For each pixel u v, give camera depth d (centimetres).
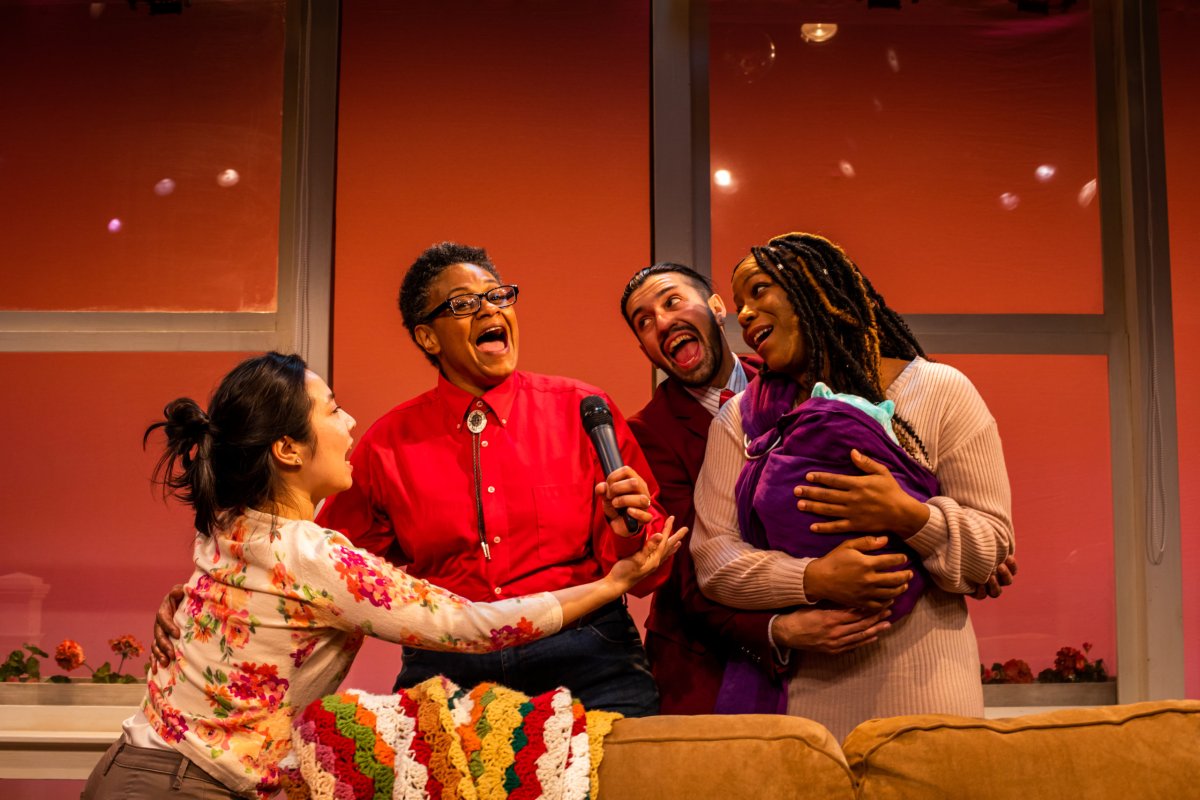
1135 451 257
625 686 178
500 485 180
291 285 259
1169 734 140
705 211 259
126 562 257
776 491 163
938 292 261
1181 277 260
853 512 156
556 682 175
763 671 172
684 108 259
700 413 204
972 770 134
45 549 257
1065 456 258
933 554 157
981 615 255
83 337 259
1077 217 263
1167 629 252
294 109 263
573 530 180
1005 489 165
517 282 261
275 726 147
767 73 263
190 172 263
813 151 262
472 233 262
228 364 259
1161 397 255
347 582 147
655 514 182
